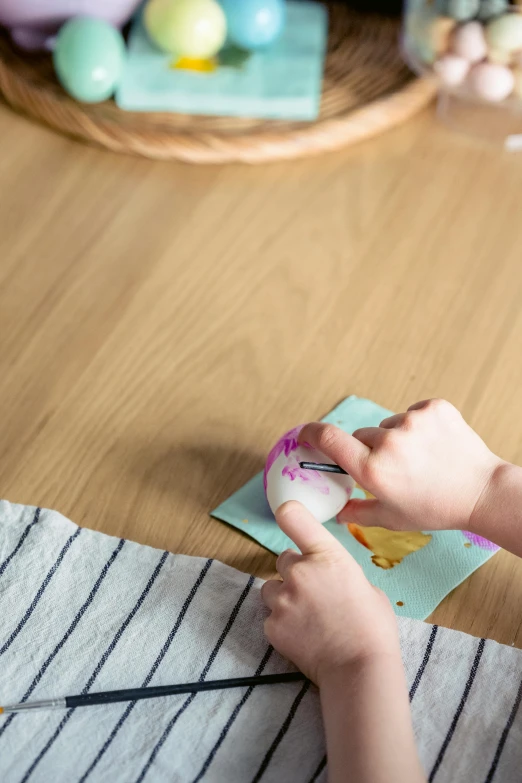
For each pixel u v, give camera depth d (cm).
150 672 64
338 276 93
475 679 64
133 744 60
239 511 74
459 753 61
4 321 87
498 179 105
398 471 68
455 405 82
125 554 70
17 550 69
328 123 103
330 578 63
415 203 101
